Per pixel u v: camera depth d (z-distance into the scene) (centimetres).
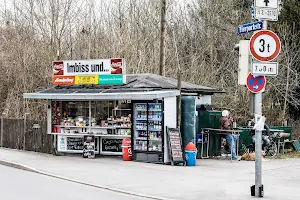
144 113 1947
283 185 1348
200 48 3481
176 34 3738
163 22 2506
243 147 2192
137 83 2027
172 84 2062
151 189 1327
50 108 2233
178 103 1948
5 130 2600
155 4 3569
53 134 2223
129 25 3503
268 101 3197
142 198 1219
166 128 1880
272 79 3288
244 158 2106
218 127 2184
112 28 3416
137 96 1845
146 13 3544
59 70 2183
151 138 1923
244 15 3747
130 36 3278
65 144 2195
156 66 3028
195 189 1307
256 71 1154
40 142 2330
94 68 2092
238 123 3061
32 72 3278
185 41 3666
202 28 3756
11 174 1673
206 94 2241
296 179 1466
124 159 1975
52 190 1332
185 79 3080
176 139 1892
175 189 1316
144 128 1944
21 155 2194
